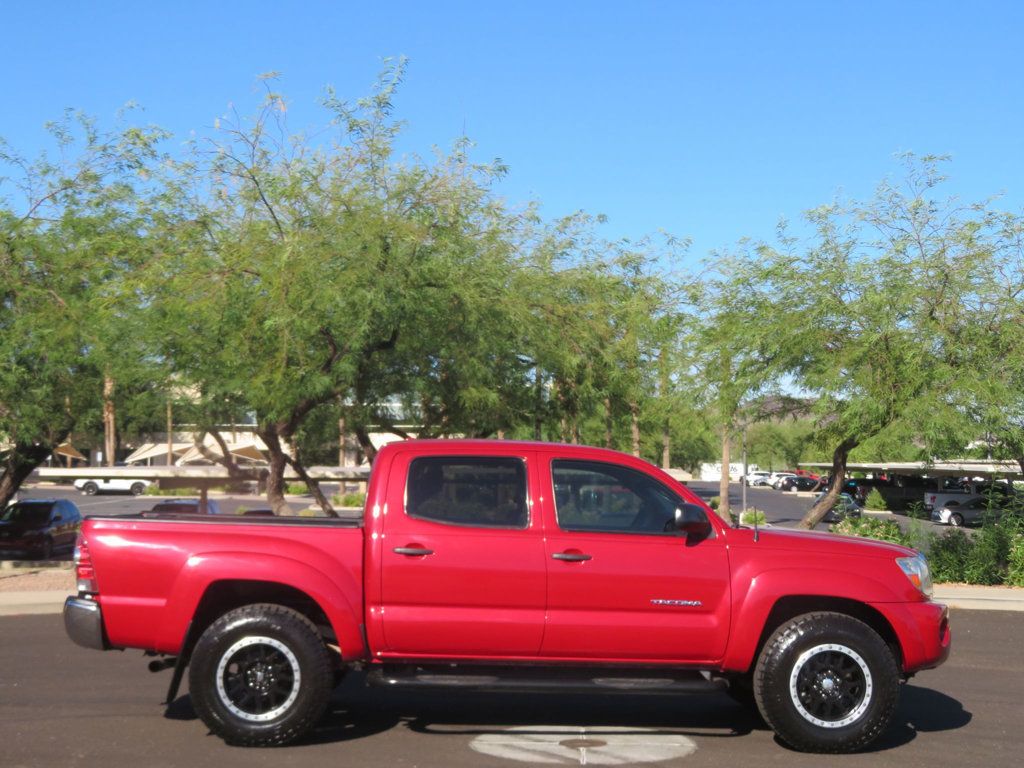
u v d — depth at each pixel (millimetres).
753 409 17312
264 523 6820
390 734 6906
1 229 15695
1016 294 15586
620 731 7102
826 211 16156
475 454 6914
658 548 6773
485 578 6629
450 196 14953
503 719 7387
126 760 6176
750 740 6945
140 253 15031
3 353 15250
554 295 16547
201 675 6438
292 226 14234
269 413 14117
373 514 6742
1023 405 15023
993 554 16281
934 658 6910
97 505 46188
